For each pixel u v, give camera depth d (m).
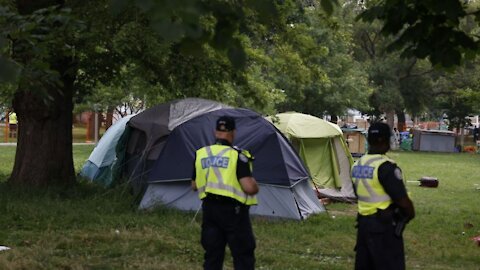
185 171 14.81
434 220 16.75
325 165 19.67
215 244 8.16
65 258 10.30
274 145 15.18
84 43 14.75
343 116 54.28
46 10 9.90
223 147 8.30
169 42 4.52
